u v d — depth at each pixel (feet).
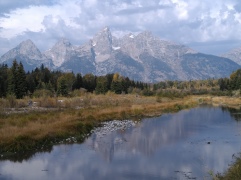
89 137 94.94
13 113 127.13
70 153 72.95
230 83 436.76
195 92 441.68
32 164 63.10
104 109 155.63
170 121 137.69
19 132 81.05
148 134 101.86
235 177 50.49
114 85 370.73
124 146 81.66
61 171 58.29
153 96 316.60
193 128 115.24
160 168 60.34
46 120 106.01
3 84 283.38
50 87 299.58
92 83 428.15
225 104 253.44
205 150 76.59
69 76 399.03
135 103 211.41
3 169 59.47
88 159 67.36
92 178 54.03
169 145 83.25
